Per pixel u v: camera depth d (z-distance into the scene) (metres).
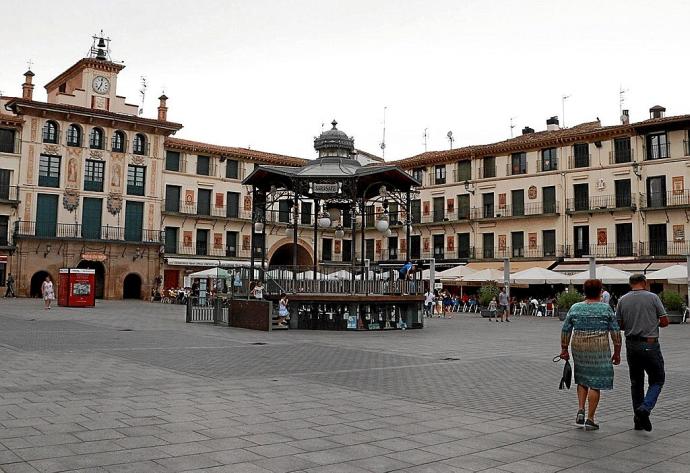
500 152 56.12
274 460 6.18
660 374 7.85
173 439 6.87
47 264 50.84
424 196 60.94
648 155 48.50
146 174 55.81
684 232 46.47
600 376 7.71
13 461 5.91
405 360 15.16
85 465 5.83
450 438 7.28
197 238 58.78
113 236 53.81
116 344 17.12
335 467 6.01
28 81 51.34
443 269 58.06
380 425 7.88
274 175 26.83
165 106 57.34
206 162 59.88
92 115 52.53
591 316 7.83
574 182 51.72
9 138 50.38
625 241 49.19
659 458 6.52
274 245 61.44
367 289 25.61
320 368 13.30
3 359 13.29
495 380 12.03
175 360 13.92
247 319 24.36
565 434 7.56
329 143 27.38
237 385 10.69
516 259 53.75
